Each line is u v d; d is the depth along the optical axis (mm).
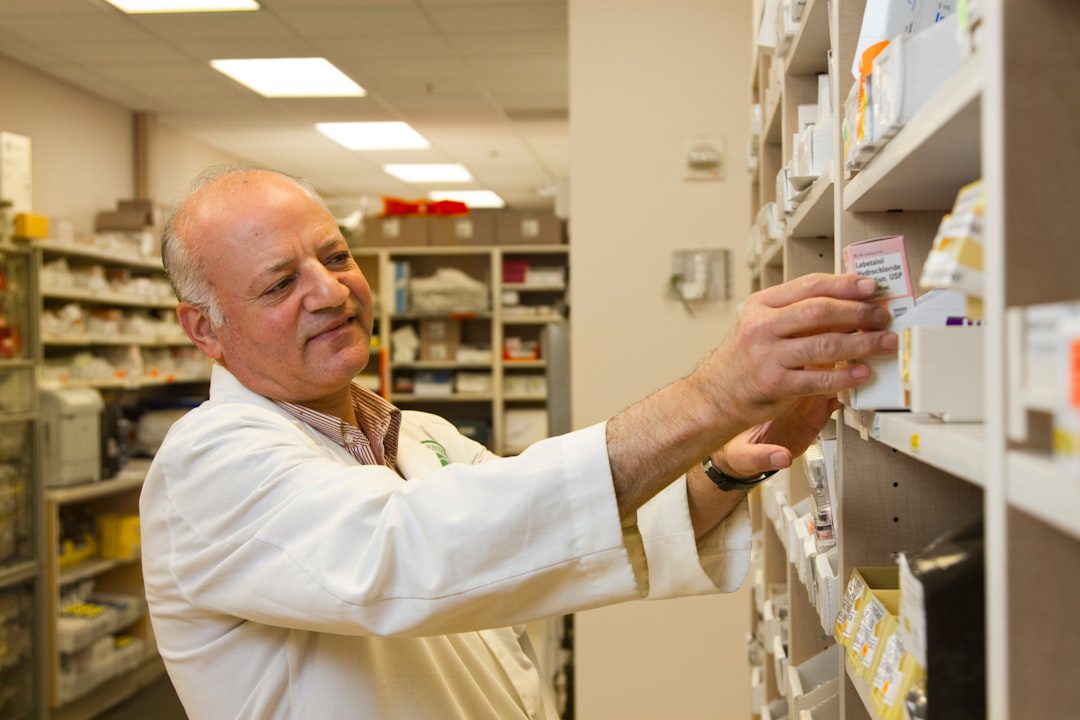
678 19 3750
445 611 970
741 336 903
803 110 1662
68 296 4746
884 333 876
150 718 4605
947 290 867
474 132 7809
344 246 1382
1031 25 566
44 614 4254
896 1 981
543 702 1578
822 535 1418
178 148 7602
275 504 1104
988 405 581
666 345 3756
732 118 3729
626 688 3748
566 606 988
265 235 1296
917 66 816
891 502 1239
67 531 4934
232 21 5086
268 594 1063
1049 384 494
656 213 3752
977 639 706
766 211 2145
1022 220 561
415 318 7758
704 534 1304
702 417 935
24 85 5750
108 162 6641
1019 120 564
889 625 939
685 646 3736
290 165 9109
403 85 6406
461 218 7590
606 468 955
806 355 875
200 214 1330
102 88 6305
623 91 3764
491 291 7738
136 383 5484
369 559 991
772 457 1169
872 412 970
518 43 5535
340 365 1337
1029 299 559
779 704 2166
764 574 2586
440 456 1642
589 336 3770
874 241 915
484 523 965
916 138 779
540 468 973
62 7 4824
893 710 826
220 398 1375
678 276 3721
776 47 1877
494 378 7648
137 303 5457
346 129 7641
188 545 1169
